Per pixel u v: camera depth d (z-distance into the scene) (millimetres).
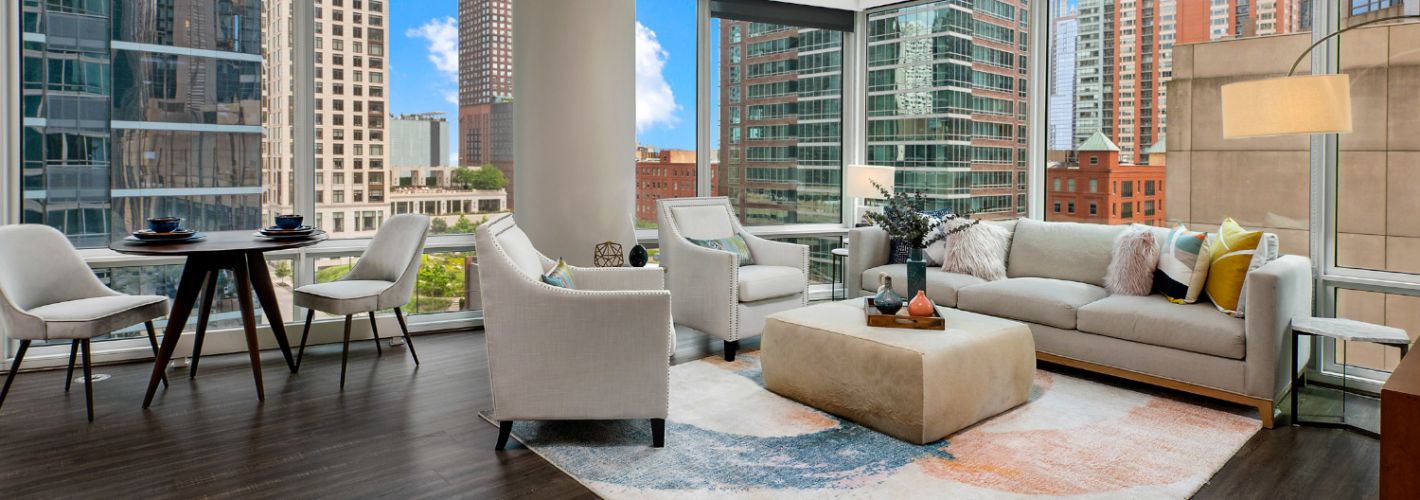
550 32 5117
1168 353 3867
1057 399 3898
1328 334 3469
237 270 3943
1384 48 4039
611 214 5312
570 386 3211
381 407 3807
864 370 3473
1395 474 1651
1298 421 3564
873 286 5484
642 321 3180
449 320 5586
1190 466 3047
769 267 5195
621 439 3354
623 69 5305
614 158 5305
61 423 3551
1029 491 2811
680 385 4160
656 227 6320
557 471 3018
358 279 4762
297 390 4094
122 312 3744
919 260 4215
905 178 6676
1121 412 3699
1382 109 4066
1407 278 4031
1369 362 4148
